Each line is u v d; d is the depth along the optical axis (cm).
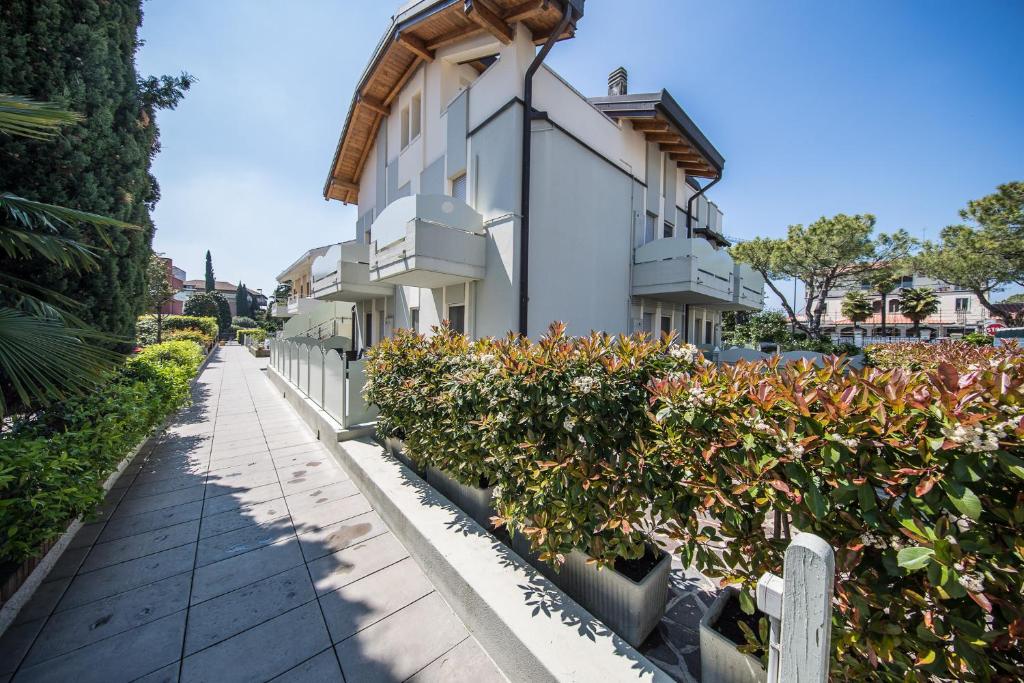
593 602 230
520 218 725
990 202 1527
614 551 211
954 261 1786
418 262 678
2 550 232
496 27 703
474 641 229
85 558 305
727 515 167
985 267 1691
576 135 841
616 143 963
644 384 232
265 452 575
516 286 721
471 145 820
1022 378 125
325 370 662
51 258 302
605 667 179
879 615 133
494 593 228
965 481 116
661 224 1149
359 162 1473
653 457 196
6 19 368
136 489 440
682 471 184
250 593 268
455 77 953
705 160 1199
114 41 483
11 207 272
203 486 450
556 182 797
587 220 874
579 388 226
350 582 281
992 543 119
